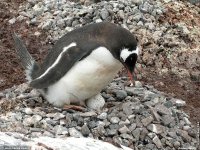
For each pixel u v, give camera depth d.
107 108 12.09
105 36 11.38
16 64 14.61
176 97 13.55
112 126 11.45
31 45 15.32
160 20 15.99
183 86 14.10
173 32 15.66
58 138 10.30
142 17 15.75
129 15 15.81
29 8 16.80
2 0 17.14
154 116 11.81
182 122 12.17
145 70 14.51
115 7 15.91
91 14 15.77
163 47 15.07
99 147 10.12
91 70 11.30
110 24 11.59
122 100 12.50
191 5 17.27
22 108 11.83
